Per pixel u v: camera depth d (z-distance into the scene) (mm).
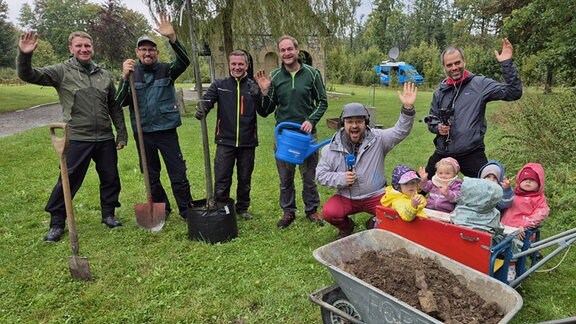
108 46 26828
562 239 2971
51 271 3799
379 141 4027
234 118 4652
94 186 6590
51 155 9031
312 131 4652
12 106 21078
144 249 4254
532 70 17484
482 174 3729
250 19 14930
